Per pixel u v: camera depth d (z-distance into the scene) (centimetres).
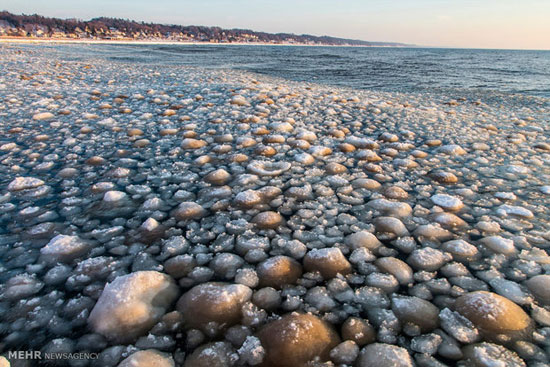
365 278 161
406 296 147
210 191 251
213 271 164
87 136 378
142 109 514
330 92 781
